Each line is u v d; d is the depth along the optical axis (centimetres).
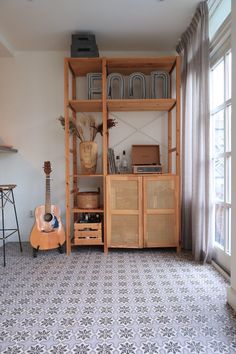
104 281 214
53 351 134
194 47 262
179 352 132
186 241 293
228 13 222
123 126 333
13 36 295
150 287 203
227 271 223
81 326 154
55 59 331
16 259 269
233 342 139
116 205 282
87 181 336
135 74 296
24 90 333
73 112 330
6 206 337
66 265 251
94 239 286
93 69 312
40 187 337
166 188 282
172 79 322
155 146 324
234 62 173
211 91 245
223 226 236
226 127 229
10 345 138
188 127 282
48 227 288
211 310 170
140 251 291
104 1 235
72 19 262
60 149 335
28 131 335
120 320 159
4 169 336
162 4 240
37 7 242
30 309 173
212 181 251
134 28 280
